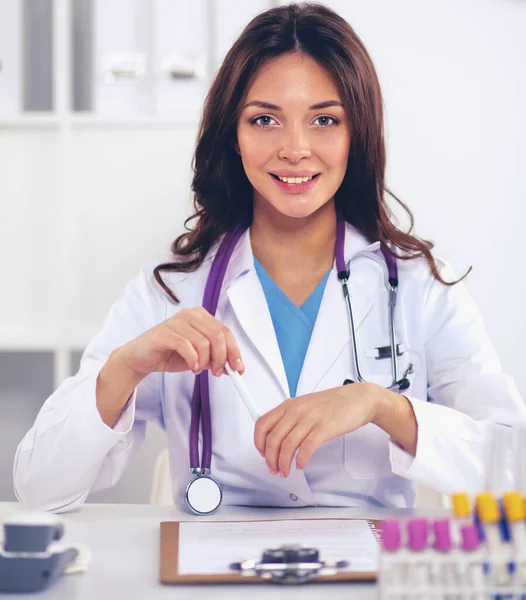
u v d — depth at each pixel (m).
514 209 2.28
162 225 2.28
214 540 0.94
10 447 2.55
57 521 0.81
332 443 1.27
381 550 0.66
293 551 0.83
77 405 1.18
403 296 1.38
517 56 2.26
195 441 1.26
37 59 2.50
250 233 1.42
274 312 1.35
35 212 2.27
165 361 1.18
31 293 2.28
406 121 2.27
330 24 1.28
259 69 1.27
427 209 2.28
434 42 2.26
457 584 0.66
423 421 1.14
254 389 1.29
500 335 2.29
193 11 2.10
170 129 2.25
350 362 1.32
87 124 2.21
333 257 1.39
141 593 0.79
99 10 2.12
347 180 1.39
